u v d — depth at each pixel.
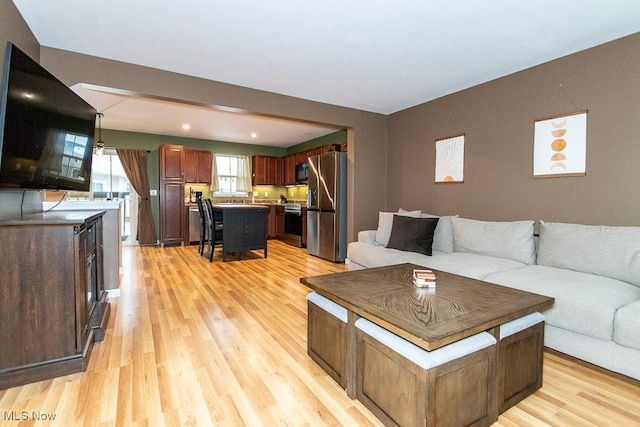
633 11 2.16
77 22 2.35
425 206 4.29
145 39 2.61
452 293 1.79
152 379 1.77
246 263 4.91
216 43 2.67
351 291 1.82
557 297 1.97
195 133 6.59
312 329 2.00
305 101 4.13
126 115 5.05
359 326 1.59
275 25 2.37
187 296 3.25
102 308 2.52
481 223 3.16
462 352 1.33
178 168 6.53
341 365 1.72
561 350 1.98
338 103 4.34
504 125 3.34
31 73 1.84
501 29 2.41
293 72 3.27
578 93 2.77
